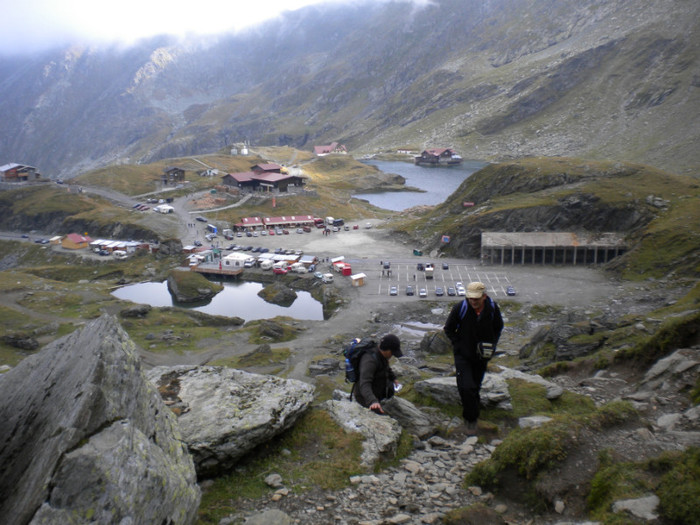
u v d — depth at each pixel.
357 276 122.50
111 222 196.12
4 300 114.00
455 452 12.69
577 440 10.51
